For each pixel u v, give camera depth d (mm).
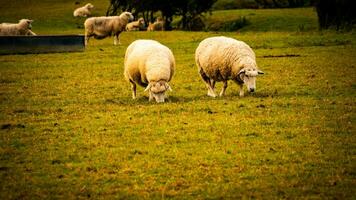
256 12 94562
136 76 27156
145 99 27984
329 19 66812
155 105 25469
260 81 32250
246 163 17453
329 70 35375
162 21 89125
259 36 60062
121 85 33094
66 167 17531
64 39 50812
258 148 18859
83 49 51219
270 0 112375
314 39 53344
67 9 110125
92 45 58094
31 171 17266
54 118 24109
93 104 27125
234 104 25406
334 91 28453
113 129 21859
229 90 30203
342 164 17141
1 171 17281
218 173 16656
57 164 17844
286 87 30109
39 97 29516
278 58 41781
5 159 18453
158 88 25547
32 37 50094
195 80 34188
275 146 19047
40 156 18656
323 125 21516
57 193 15492
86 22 58281
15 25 60250
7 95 30234
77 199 15055
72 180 16406
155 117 23422
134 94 28453
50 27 93250
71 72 38594
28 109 26188
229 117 23000
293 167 17000
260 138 20031
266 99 26484
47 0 120250
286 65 38188
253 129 21156
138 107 25656
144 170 17094
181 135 20625
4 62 44156
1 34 59844
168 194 15195
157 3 88312
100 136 20922
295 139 19781
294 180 15945
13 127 22656
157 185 15859
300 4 105625
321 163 17281
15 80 35469
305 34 60000
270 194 15070
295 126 21500
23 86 33156
